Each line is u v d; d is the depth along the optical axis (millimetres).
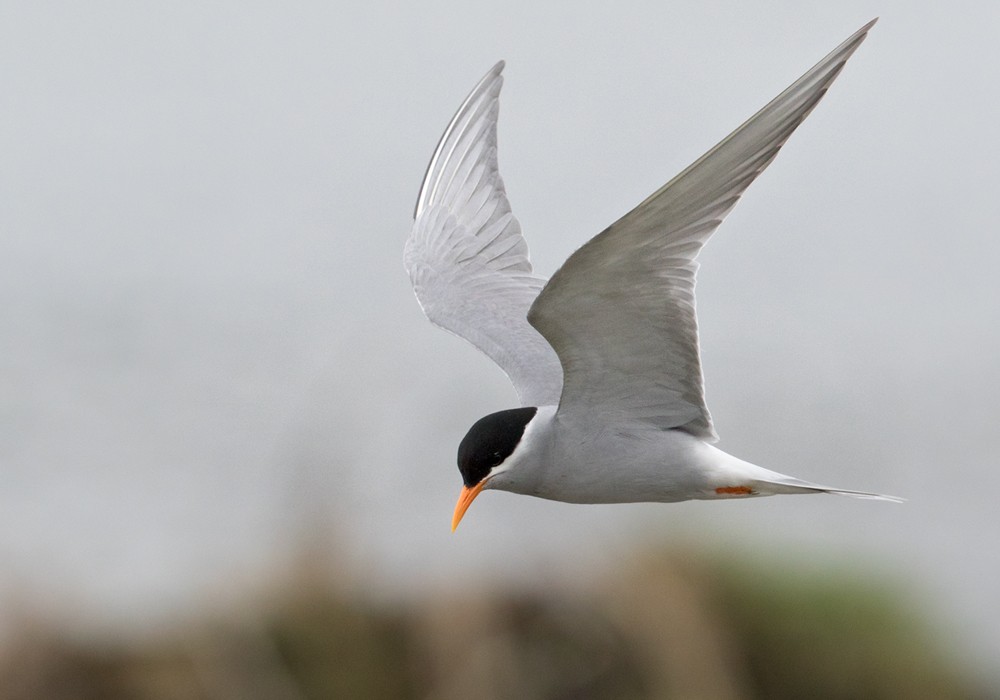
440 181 9922
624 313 7059
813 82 6457
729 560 11328
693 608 10969
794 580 11258
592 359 7359
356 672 10750
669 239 6773
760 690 10891
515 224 9578
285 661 10883
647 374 7488
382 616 11000
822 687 10883
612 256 6637
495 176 9750
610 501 8031
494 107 9906
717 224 6863
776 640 10953
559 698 10656
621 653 10789
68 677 10883
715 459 7703
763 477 7652
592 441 7730
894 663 10984
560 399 7602
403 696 10719
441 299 9227
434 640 10797
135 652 11000
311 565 11172
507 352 8703
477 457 7797
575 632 10852
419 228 9797
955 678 11281
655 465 7723
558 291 6777
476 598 10961
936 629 11453
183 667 10898
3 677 10828
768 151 6629
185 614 11258
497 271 9422
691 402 7664
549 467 7781
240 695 10750
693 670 10719
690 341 7285
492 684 10625
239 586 11289
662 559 11234
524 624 10922
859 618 11070
